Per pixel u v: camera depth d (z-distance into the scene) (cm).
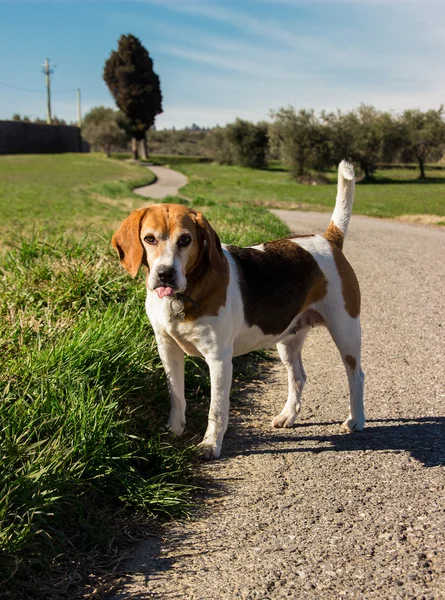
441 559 75
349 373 117
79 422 93
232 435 117
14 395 100
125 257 98
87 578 73
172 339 105
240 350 111
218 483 97
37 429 92
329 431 117
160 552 78
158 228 94
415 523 83
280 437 115
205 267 98
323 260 115
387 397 134
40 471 79
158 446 100
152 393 119
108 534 81
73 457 89
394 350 168
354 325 116
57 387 103
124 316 139
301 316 116
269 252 112
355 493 92
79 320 137
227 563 75
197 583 71
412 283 264
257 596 69
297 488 95
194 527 84
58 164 1773
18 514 75
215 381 104
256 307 107
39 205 686
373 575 72
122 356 118
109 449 93
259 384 146
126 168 1694
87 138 2420
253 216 443
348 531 82
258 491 94
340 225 121
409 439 112
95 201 768
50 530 79
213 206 592
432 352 166
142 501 88
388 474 98
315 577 72
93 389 102
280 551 77
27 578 71
